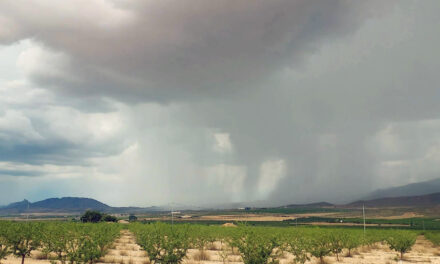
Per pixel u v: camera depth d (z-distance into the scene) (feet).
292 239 122.11
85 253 74.28
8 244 90.17
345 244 139.95
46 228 116.47
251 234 85.30
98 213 419.54
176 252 90.38
